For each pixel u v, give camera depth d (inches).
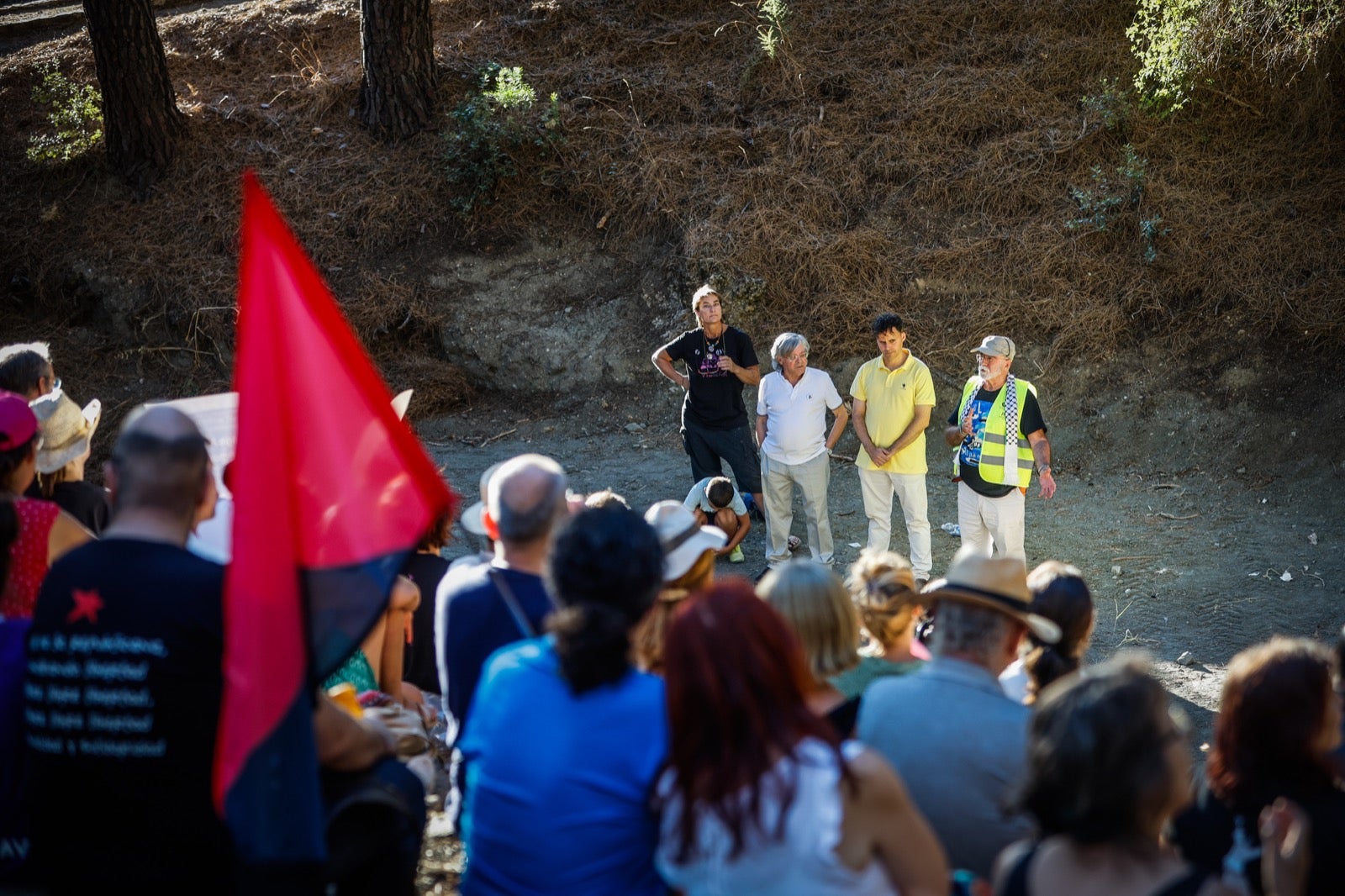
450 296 485.7
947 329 434.9
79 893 101.3
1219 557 333.7
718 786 86.9
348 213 498.9
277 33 571.8
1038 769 86.4
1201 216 429.7
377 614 103.5
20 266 499.5
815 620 130.4
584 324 474.9
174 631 97.9
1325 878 102.7
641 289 475.2
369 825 112.7
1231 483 381.1
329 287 482.9
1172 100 456.4
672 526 149.6
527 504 125.0
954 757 114.9
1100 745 83.0
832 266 446.6
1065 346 423.2
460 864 149.6
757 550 351.3
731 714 87.4
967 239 449.7
